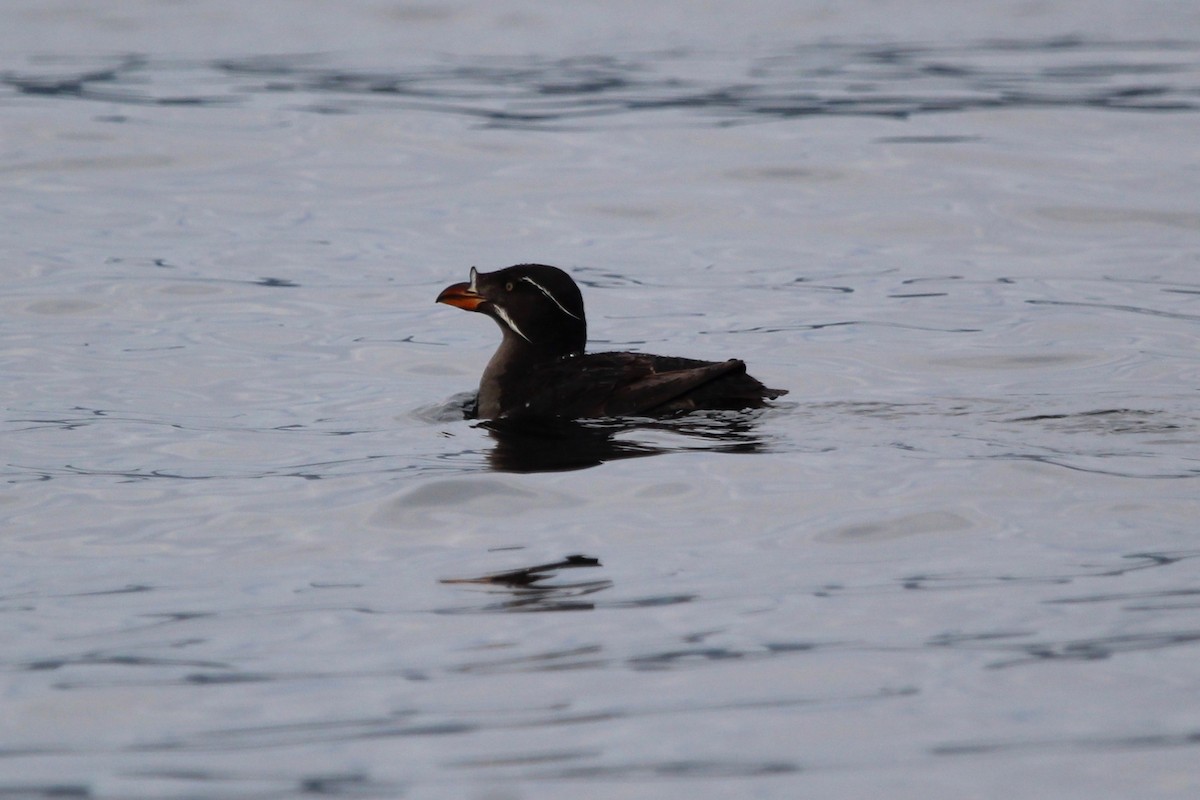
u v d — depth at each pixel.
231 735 6.88
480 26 40.97
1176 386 13.12
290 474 10.97
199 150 24.88
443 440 11.80
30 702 7.24
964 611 8.09
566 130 26.78
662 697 7.15
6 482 10.82
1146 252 18.98
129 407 13.08
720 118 27.44
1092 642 7.63
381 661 7.64
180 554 9.35
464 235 20.42
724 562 8.94
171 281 17.83
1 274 17.91
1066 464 10.50
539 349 12.97
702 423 11.73
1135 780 6.26
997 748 6.56
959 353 14.67
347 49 36.75
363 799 6.22
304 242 19.91
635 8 44.28
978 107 27.81
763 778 6.35
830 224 20.81
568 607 8.30
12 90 29.42
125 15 41.34
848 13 42.91
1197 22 39.34
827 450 10.98
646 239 20.28
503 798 6.22
